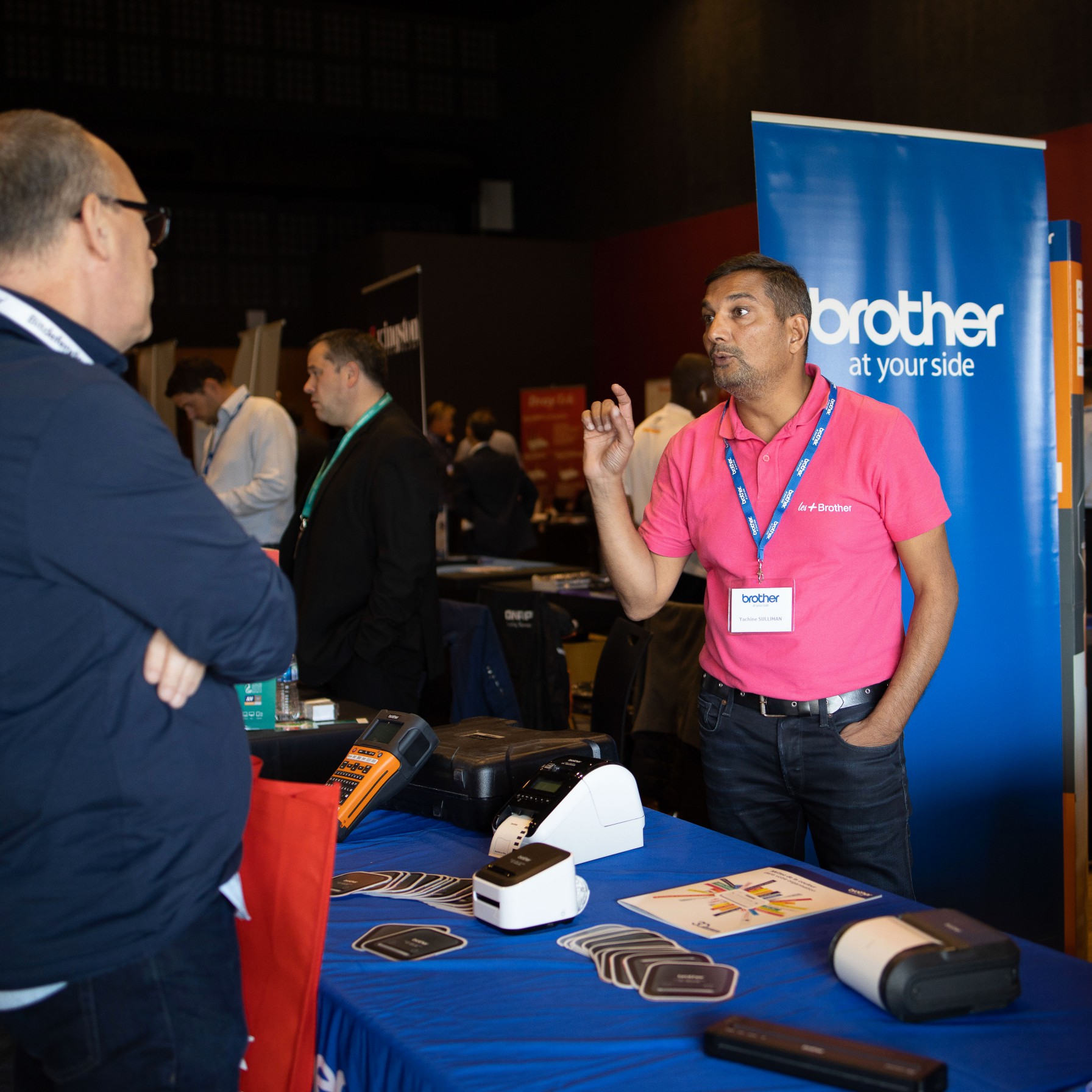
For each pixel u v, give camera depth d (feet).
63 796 3.05
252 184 35.70
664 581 6.81
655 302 33.19
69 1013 3.10
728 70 29.96
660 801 10.22
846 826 6.05
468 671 11.19
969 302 7.94
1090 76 21.33
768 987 3.83
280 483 14.37
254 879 4.00
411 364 15.80
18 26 32.86
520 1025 3.63
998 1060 3.34
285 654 3.39
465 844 5.58
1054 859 8.37
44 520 2.96
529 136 38.65
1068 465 8.38
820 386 6.20
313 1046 3.81
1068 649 8.39
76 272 3.26
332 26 36.94
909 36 24.95
